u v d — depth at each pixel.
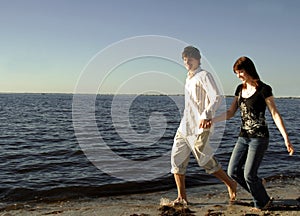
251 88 3.88
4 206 4.80
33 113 32.62
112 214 4.04
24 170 7.56
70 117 27.38
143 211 4.16
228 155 9.00
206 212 4.02
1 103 61.03
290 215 3.82
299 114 33.88
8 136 14.84
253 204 4.38
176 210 4.09
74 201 5.03
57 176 6.82
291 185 5.79
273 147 10.66
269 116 24.09
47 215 4.11
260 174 6.82
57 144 12.05
